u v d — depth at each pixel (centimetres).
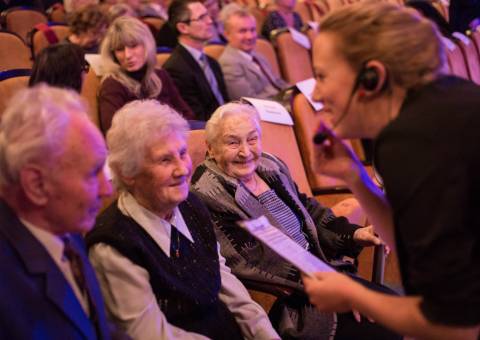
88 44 378
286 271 182
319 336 179
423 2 493
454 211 86
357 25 98
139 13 540
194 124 227
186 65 363
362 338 183
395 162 91
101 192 112
